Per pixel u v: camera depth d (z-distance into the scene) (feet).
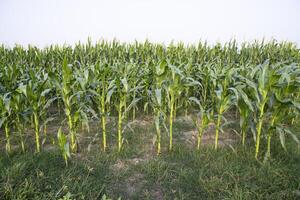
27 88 12.88
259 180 11.24
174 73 13.34
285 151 13.62
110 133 16.61
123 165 13.00
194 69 21.21
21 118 14.64
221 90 13.66
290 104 11.86
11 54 31.99
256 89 12.46
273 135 16.17
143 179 11.87
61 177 11.07
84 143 15.40
